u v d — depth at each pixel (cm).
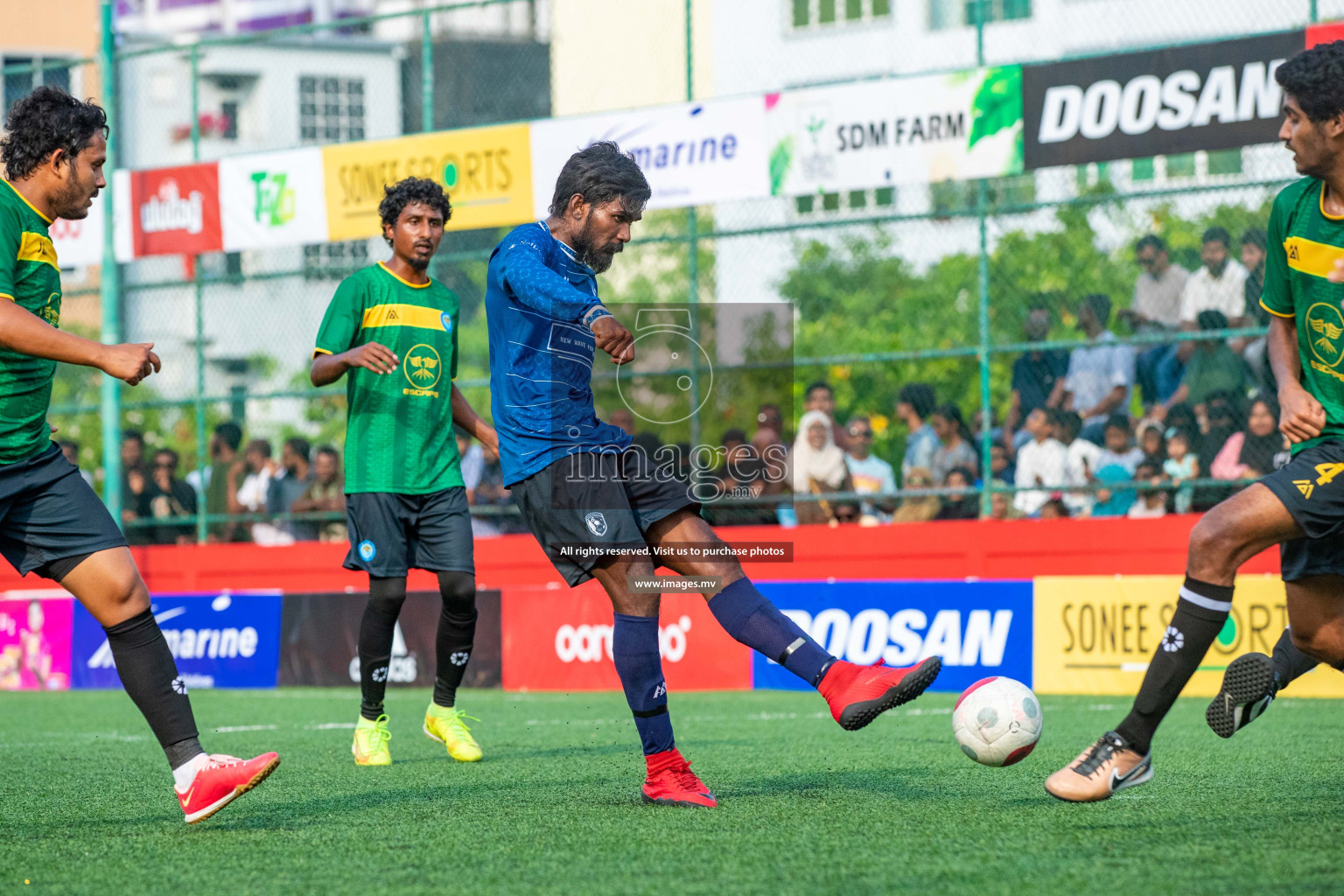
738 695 2475
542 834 986
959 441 2953
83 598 1004
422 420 1556
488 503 3141
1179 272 2845
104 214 3198
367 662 1515
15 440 980
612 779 1321
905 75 2538
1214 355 2712
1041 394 2925
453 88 6175
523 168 2803
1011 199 4572
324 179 2978
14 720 2231
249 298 6375
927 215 2716
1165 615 2273
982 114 2486
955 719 1098
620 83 5416
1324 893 755
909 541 2720
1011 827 973
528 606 2683
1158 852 873
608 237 1077
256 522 3403
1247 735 1648
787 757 1477
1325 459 961
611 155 1072
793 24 6172
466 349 6000
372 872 862
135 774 1462
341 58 6838
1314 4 2380
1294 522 952
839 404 4562
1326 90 929
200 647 2948
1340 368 973
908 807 1077
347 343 1533
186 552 3241
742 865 852
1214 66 2328
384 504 1527
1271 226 1029
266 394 3178
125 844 986
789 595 2586
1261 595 2209
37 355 934
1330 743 1559
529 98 5875
